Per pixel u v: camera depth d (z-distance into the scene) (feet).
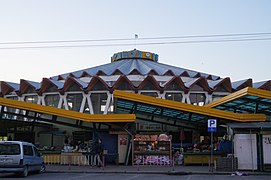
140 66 197.67
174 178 59.21
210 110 82.17
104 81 157.48
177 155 88.33
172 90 159.53
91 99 156.87
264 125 71.61
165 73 178.91
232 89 167.43
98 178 58.85
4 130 105.91
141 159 84.17
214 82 172.24
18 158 59.31
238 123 76.02
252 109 101.30
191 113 87.76
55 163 87.15
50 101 164.25
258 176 63.21
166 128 119.44
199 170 72.13
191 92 161.27
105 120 83.61
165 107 83.82
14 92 175.63
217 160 71.10
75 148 93.91
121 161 87.40
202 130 111.75
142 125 118.32
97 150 81.71
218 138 109.29
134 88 157.48
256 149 70.95
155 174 67.41
